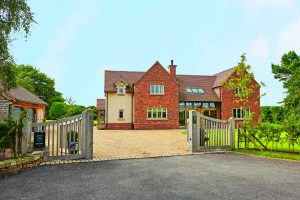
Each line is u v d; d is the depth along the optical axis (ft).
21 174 27.37
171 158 38.42
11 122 31.09
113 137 74.90
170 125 115.96
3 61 39.93
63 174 27.32
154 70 116.98
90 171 28.89
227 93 121.80
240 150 45.65
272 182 23.77
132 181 24.23
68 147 37.47
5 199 19.01
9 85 42.73
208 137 46.37
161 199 18.90
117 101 117.70
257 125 46.55
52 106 172.24
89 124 37.17
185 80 134.10
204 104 123.75
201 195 19.85
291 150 43.42
